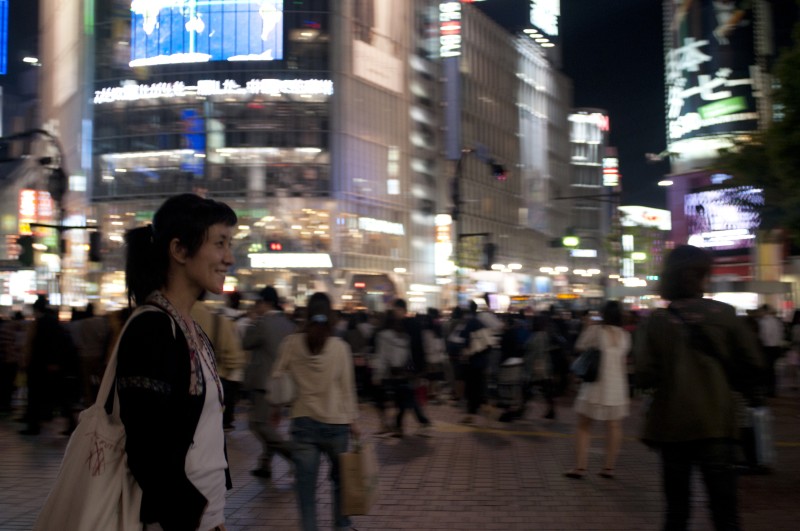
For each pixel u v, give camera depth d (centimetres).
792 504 783
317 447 632
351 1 6925
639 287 3900
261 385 912
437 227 7900
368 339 1734
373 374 1308
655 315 499
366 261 6869
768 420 863
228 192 6594
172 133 6731
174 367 244
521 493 852
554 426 1427
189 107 6719
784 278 5100
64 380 1292
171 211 268
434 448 1169
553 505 795
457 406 1777
